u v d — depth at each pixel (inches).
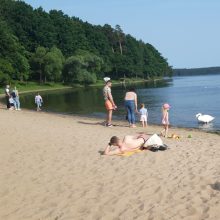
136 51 6835.6
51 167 500.4
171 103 2022.6
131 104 904.9
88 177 452.1
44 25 5216.5
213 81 5821.9
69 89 4128.9
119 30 6899.6
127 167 484.1
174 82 5954.7
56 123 944.3
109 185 419.8
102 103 2033.7
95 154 560.1
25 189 421.7
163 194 382.3
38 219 345.1
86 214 347.9
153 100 2273.6
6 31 4375.0
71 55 5142.7
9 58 4148.6
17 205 379.6
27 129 810.2
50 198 392.2
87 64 4768.7
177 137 713.6
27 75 4335.6
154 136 572.4
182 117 1337.4
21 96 3002.0
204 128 1022.4
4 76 3786.9
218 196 365.7
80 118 1237.7
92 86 4751.5
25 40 5073.8
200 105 1845.5
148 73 7145.7
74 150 590.6
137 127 913.5
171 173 449.4
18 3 5438.0
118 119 1229.7
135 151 562.3
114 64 6097.4
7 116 1123.3
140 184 416.2
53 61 4458.7
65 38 5369.1
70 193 402.6
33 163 523.2
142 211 344.8
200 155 530.0
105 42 6166.3
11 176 469.1
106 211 350.9
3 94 3080.7
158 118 1306.6
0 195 407.8
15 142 663.8
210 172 443.5
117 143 555.2
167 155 535.8
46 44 5152.6
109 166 493.0
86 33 6107.3
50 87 4357.8
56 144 639.1
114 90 3639.3
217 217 322.0
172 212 337.7
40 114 1338.6
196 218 323.3
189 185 402.6
